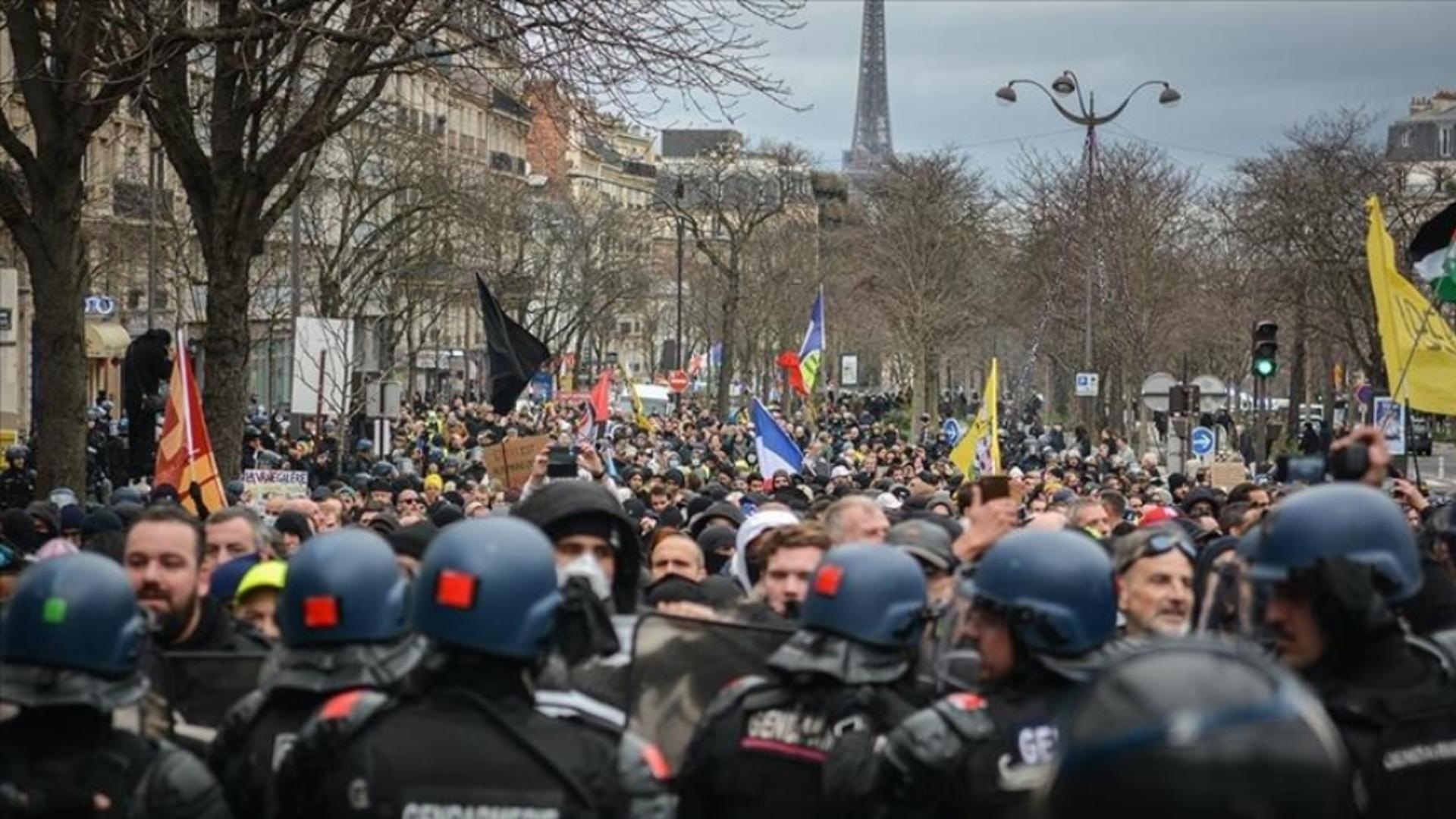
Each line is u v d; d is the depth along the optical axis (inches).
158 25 1144.2
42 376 1141.7
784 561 438.9
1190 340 3681.1
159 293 3085.6
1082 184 3560.5
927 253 4247.0
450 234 3469.5
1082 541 300.7
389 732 268.8
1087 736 164.6
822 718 329.7
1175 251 3759.8
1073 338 3804.1
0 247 2701.8
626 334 6289.4
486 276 3511.3
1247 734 161.5
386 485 1283.2
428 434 2527.1
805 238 5088.6
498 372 1362.0
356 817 266.1
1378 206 831.1
